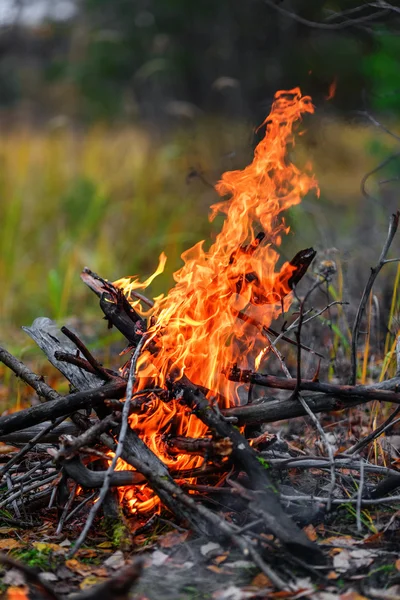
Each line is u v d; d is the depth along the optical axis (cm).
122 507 446
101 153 1641
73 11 2261
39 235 1303
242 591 375
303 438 582
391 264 827
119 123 1966
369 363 663
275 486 414
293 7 1293
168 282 1012
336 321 716
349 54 1327
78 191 1366
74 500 474
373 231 992
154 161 1509
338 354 674
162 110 1939
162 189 1385
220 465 423
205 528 410
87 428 454
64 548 424
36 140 1766
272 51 1734
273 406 441
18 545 431
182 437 437
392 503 457
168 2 2108
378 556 400
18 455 442
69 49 2316
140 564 328
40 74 2341
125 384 446
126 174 1491
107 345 784
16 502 481
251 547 374
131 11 2180
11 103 2298
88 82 2142
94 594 324
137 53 2167
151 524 438
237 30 1936
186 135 1642
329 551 405
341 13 678
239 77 1853
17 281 1134
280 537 381
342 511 446
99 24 2198
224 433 418
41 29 2298
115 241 1232
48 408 436
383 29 783
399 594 368
